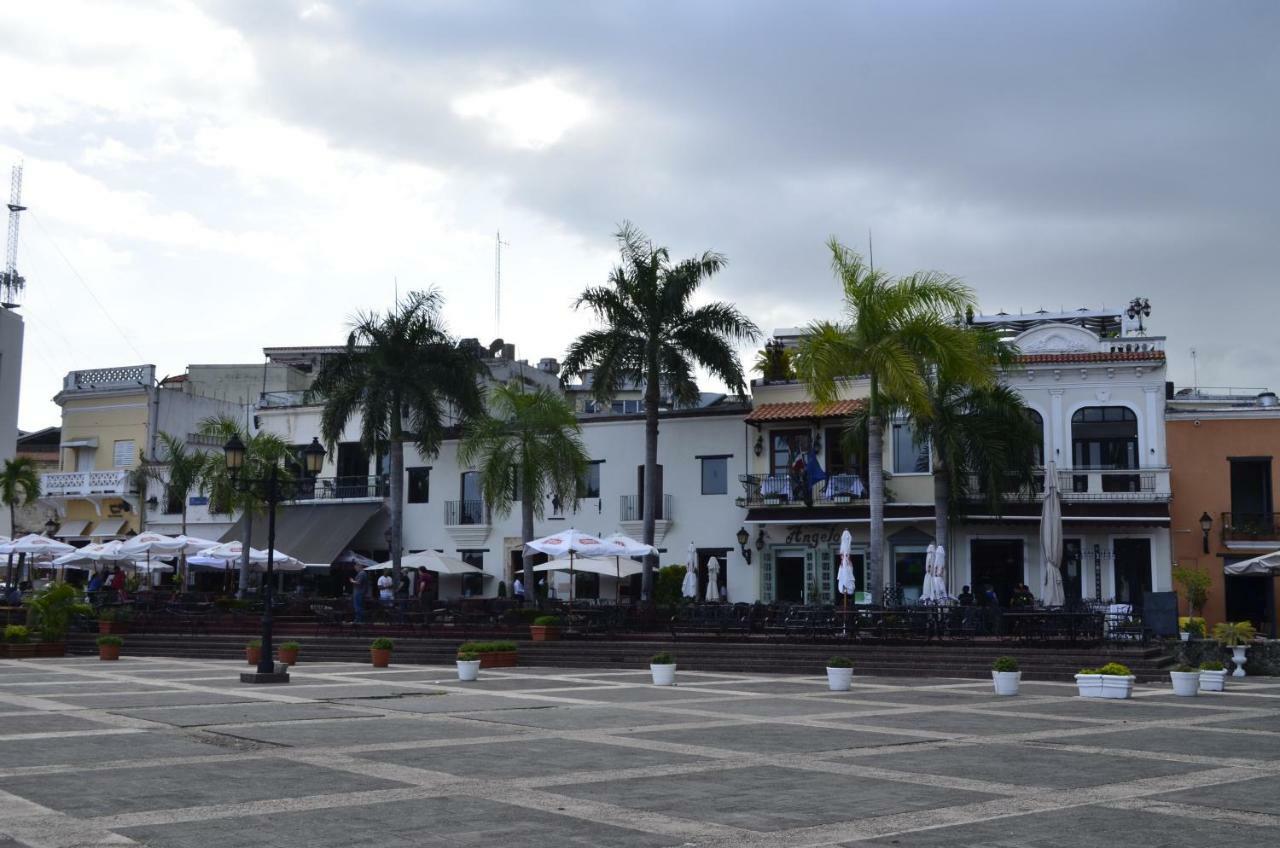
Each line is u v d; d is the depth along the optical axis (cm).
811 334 3058
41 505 5628
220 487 4234
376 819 930
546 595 4356
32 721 1598
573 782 1120
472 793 1055
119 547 3925
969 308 3017
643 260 3912
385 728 1553
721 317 3856
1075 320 4769
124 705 1823
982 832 891
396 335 4334
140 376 5628
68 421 5700
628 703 1917
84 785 1084
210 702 1880
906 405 3075
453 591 4588
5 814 940
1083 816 956
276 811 961
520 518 4522
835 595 3981
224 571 5047
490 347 6162
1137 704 1938
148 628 3425
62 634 3183
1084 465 3891
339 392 4316
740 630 2905
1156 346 4059
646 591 3731
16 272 5978
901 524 3972
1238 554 3784
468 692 2109
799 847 838
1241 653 2666
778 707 1861
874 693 2122
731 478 4206
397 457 4316
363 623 3238
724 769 1206
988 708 1858
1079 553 3859
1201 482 3847
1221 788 1095
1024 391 3966
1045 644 2588
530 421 4003
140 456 5491
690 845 844
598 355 3881
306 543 4628
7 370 5681
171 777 1134
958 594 3881
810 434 4109
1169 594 2928
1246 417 3838
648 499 3797
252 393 6194
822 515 3953
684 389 3822
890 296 2981
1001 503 3528
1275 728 1592
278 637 3228
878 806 999
